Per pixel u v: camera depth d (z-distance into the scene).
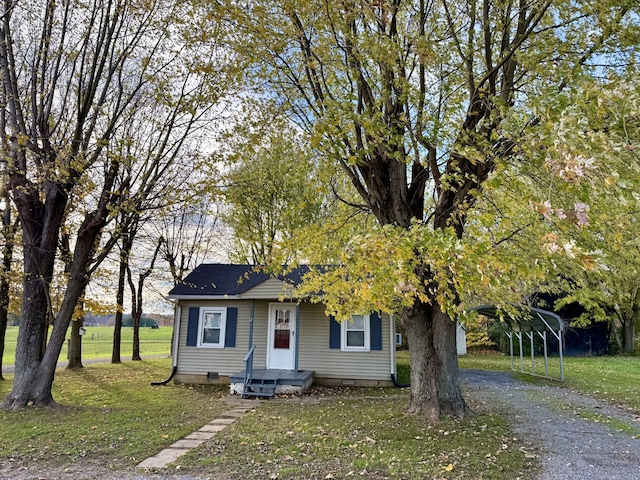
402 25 6.88
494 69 5.92
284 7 5.91
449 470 5.04
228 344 13.70
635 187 3.03
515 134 4.54
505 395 10.10
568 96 4.18
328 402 10.20
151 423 7.64
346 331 13.44
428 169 7.57
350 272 5.04
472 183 6.49
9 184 8.73
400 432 6.62
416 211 8.05
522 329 15.07
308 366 13.32
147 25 9.06
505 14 6.45
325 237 7.89
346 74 6.85
